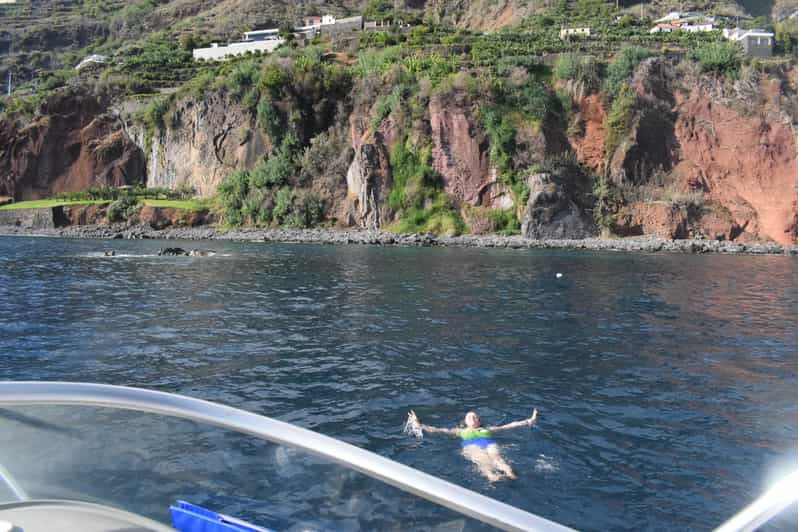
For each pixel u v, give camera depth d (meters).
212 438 2.89
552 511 7.81
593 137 78.50
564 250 60.53
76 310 22.23
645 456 9.51
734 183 75.44
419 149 78.88
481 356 15.77
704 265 45.44
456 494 2.47
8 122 103.12
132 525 2.80
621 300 26.22
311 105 88.81
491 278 34.53
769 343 17.72
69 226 87.69
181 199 93.94
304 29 140.75
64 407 2.88
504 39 106.19
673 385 13.35
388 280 32.97
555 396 12.48
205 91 95.56
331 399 12.11
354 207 81.44
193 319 20.59
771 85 78.94
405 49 94.94
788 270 42.19
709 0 132.12
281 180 86.31
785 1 153.50
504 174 76.12
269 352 15.91
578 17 131.25
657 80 80.00
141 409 2.94
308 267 40.06
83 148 102.69
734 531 2.44
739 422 11.04
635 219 72.88
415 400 12.11
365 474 2.63
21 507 2.84
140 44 176.25
